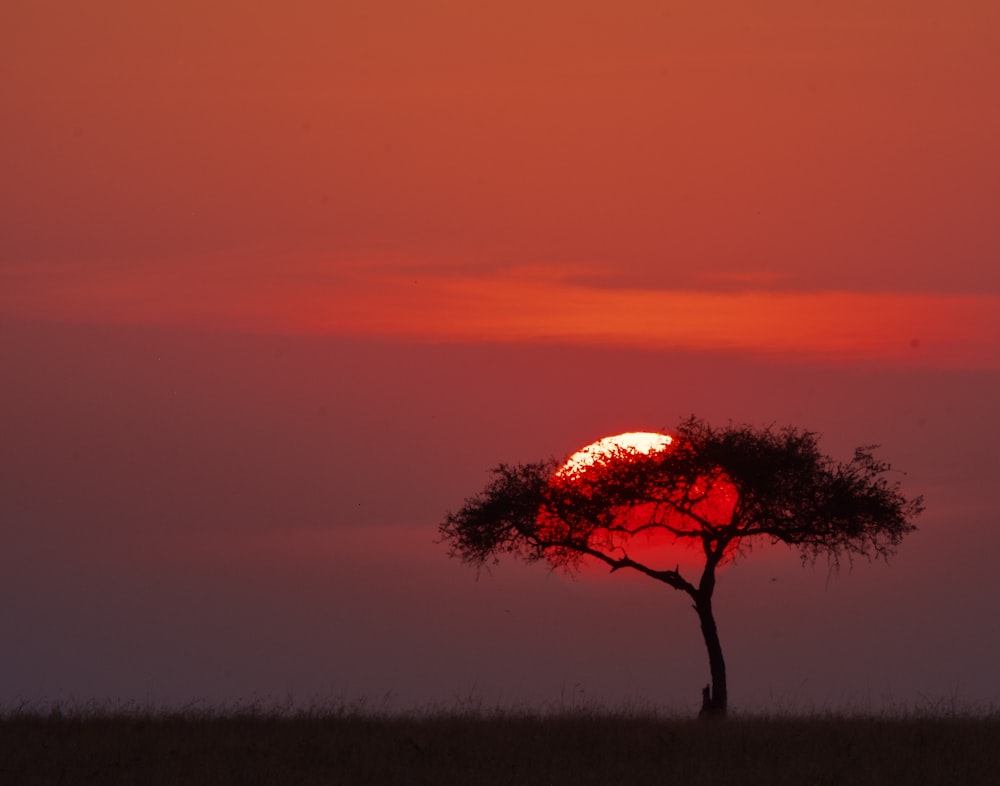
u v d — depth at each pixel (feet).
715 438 448.65
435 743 309.42
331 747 301.22
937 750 298.97
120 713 367.66
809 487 442.09
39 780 259.60
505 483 465.47
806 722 355.56
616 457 453.99
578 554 464.24
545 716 371.15
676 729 336.29
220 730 333.42
